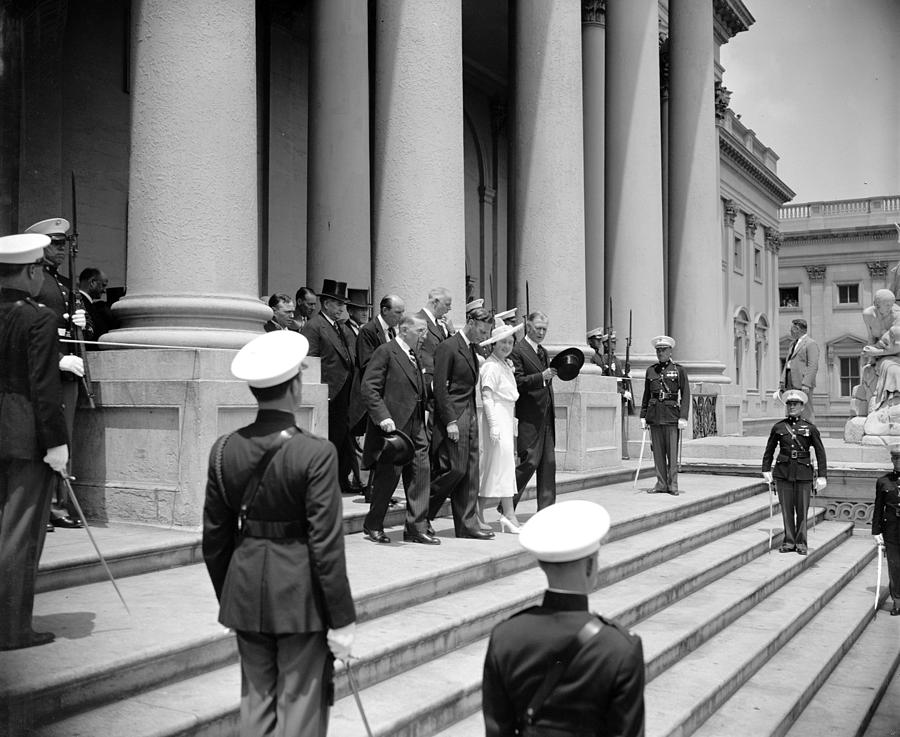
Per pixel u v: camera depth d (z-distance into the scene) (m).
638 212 16.83
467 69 24.30
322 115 12.91
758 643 7.80
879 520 10.52
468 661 5.66
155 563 6.25
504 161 26.45
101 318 8.71
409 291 10.59
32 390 4.52
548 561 2.81
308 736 3.51
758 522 12.95
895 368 16.11
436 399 8.00
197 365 6.98
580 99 13.72
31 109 12.99
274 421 3.67
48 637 4.55
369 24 17.80
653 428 12.59
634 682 2.62
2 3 12.70
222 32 7.64
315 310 10.82
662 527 10.80
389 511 8.66
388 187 10.74
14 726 3.83
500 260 26.16
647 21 16.95
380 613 6.01
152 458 7.02
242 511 3.57
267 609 3.46
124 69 14.46
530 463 9.20
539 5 13.48
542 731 2.66
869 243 35.69
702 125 19.59
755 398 35.56
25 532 4.48
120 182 14.37
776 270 38.38
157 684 4.46
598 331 15.53
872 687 7.70
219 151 7.61
